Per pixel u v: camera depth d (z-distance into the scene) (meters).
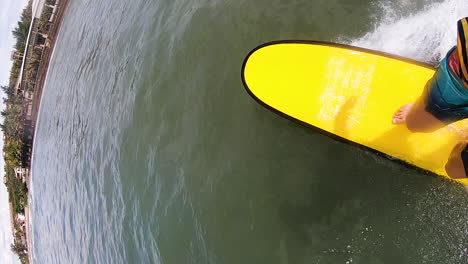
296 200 4.28
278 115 4.38
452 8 4.14
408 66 3.70
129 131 6.76
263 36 5.41
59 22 22.36
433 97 2.30
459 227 3.50
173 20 7.11
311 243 4.04
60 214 11.61
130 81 7.48
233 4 6.01
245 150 4.82
